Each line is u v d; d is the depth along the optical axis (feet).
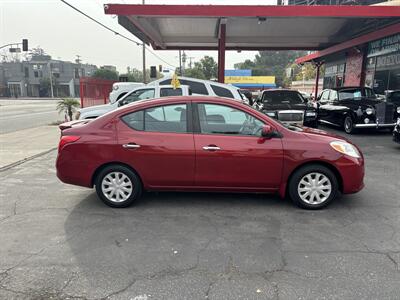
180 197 17.28
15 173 22.70
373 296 9.31
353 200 16.89
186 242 12.50
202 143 15.28
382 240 12.61
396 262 11.05
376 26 51.44
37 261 11.18
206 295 9.37
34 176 21.89
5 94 276.82
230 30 56.29
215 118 15.60
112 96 40.65
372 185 19.42
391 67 53.83
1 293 9.48
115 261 11.17
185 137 15.38
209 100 15.71
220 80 49.21
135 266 10.85
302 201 15.55
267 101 41.04
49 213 15.38
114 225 14.03
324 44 70.54
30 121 65.10
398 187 19.06
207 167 15.35
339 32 58.18
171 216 14.93
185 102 15.71
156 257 11.42
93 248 12.05
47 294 9.43
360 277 10.19
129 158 15.44
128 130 15.62
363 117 37.78
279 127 15.56
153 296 9.35
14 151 30.86
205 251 11.82
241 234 13.14
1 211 15.67
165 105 15.72
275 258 11.32
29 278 10.19
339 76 75.72
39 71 288.30
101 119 15.98
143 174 15.58
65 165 15.71
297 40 65.87
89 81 53.83
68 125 17.10
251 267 10.78
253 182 15.49
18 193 18.30
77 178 15.78
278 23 51.01
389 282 9.94
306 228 13.66
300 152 15.17
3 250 11.94
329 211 15.44
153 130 15.62
